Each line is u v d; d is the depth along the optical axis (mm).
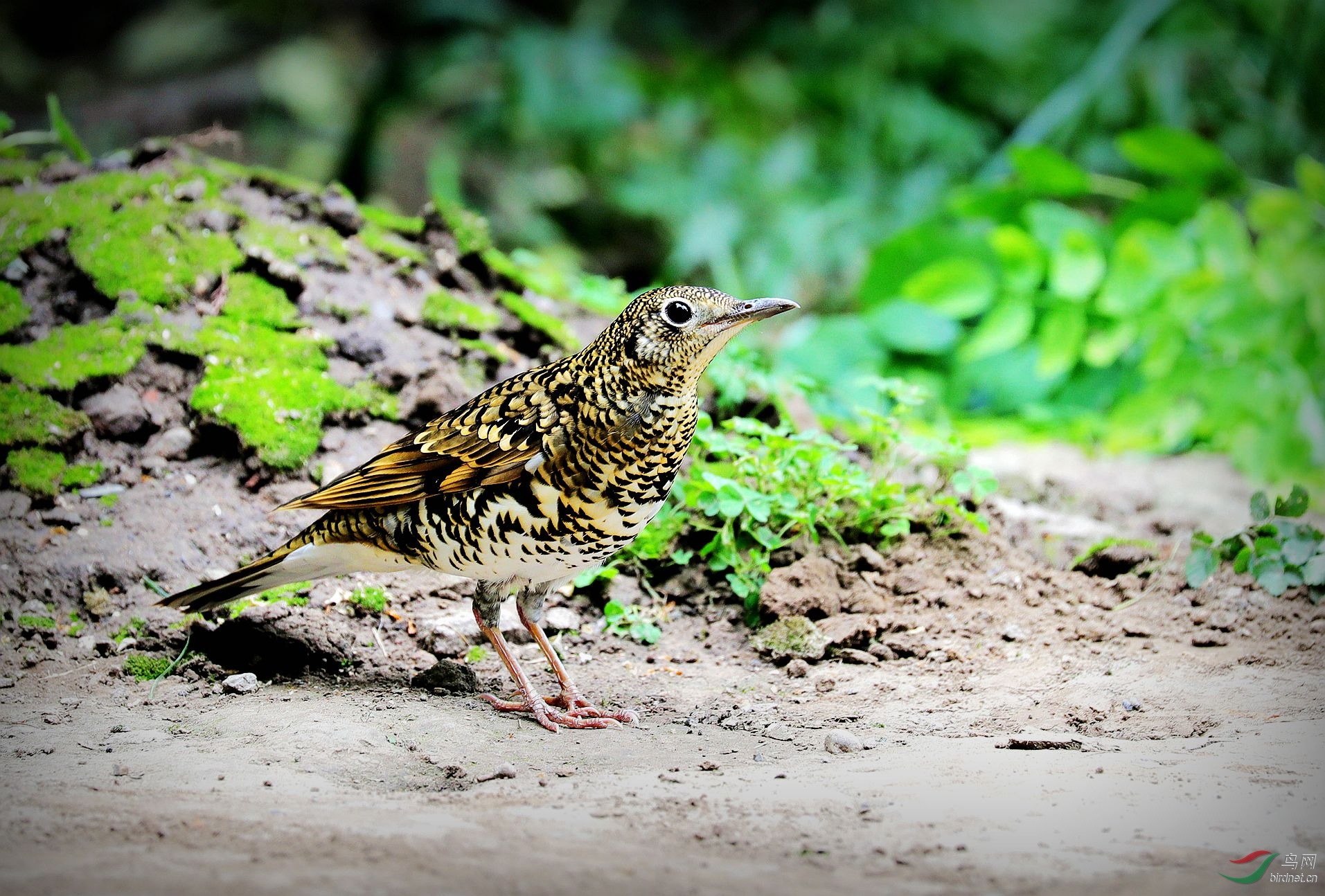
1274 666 8844
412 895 5238
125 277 11383
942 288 16031
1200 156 16609
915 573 10352
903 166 22875
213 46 26484
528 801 6578
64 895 5188
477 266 12742
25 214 11836
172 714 8234
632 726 8172
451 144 22984
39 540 9789
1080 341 16422
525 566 8203
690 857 5715
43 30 27953
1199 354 15633
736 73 24359
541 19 26906
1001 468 13906
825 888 5367
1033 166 16688
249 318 11398
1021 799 6434
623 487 7949
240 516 10234
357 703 8500
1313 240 15430
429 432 8312
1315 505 13195
